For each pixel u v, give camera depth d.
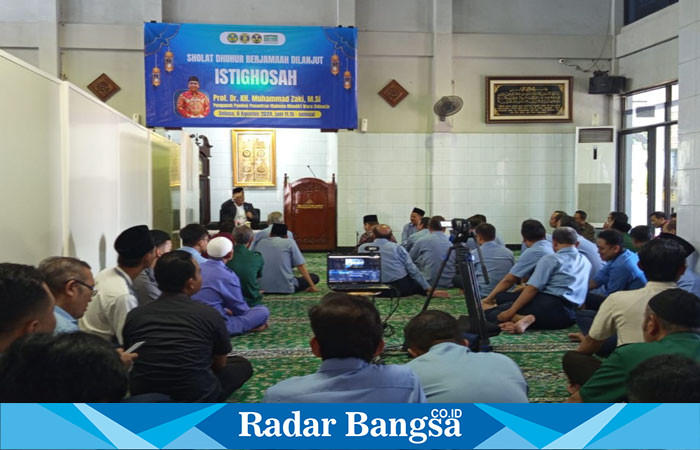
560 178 10.50
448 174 10.31
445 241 6.54
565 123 10.48
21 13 9.27
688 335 1.95
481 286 5.52
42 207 3.06
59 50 9.40
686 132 5.09
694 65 4.98
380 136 10.35
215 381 2.59
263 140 12.08
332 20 10.01
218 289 4.22
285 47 9.02
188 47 8.88
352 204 10.39
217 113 8.96
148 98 8.84
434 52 10.16
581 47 10.34
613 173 10.19
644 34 9.46
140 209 5.46
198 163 10.07
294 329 4.69
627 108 10.27
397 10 10.23
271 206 12.14
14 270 1.63
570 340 4.21
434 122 10.28
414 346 2.11
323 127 9.12
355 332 1.66
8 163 2.65
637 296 2.68
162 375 2.40
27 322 1.60
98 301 2.95
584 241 5.33
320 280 7.34
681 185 5.18
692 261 4.97
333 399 1.62
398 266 6.00
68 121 3.41
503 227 10.51
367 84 10.27
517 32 10.38
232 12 9.87
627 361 1.99
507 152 10.44
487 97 10.34
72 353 1.15
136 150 5.30
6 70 2.64
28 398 1.14
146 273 3.48
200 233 4.60
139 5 9.61
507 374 1.86
